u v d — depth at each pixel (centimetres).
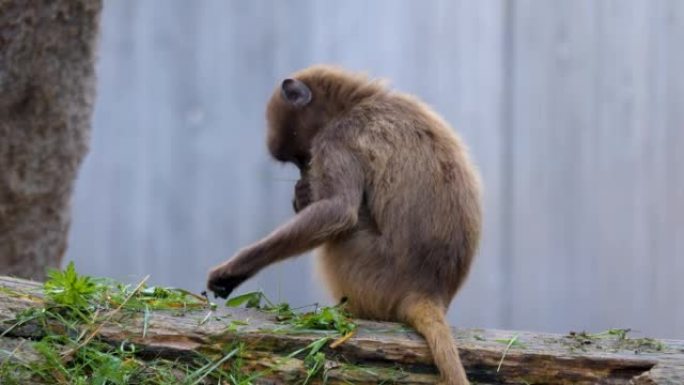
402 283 1758
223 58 3366
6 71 2203
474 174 1906
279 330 1598
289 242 1753
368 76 2069
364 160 1845
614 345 1647
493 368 1599
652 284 3359
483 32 3341
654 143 3350
